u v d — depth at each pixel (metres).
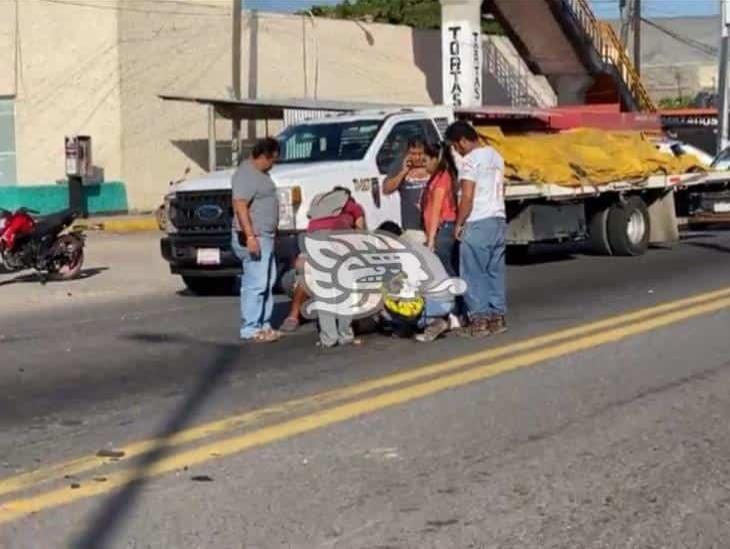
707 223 26.16
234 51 32.97
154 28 31.91
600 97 40.66
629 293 15.16
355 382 9.80
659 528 6.24
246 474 7.19
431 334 11.70
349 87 37.69
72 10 31.36
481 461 7.45
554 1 37.44
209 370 10.52
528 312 13.62
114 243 25.19
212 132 30.05
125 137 31.39
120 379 10.22
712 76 71.19
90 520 6.37
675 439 7.98
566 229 19.56
